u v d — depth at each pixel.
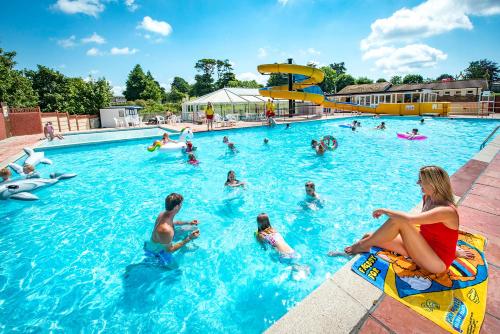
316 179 7.71
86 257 4.16
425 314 2.20
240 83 71.94
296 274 3.57
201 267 3.77
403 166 8.91
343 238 4.47
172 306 3.11
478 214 3.90
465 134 15.41
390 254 2.99
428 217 2.45
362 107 29.58
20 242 4.62
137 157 11.30
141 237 4.77
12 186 6.63
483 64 79.31
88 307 3.13
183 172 8.83
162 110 36.00
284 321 2.22
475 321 2.11
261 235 4.27
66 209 6.01
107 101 34.94
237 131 18.67
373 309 2.29
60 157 11.59
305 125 21.48
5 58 29.97
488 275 2.60
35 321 2.96
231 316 2.96
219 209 5.77
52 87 34.91
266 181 7.64
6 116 18.16
